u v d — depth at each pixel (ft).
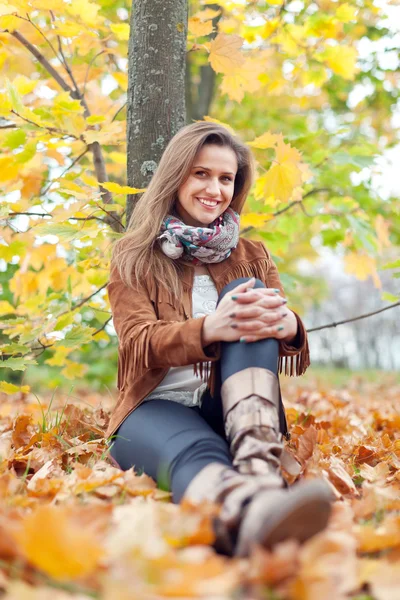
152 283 6.96
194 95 21.58
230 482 4.53
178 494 5.06
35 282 11.19
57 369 21.74
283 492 4.16
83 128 9.38
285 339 6.32
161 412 6.15
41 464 7.39
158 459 5.58
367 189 15.14
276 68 13.98
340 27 12.62
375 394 25.82
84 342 9.08
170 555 3.67
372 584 3.77
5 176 10.06
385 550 4.47
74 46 11.25
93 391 23.49
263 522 3.89
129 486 5.63
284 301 5.96
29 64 11.58
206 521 4.11
